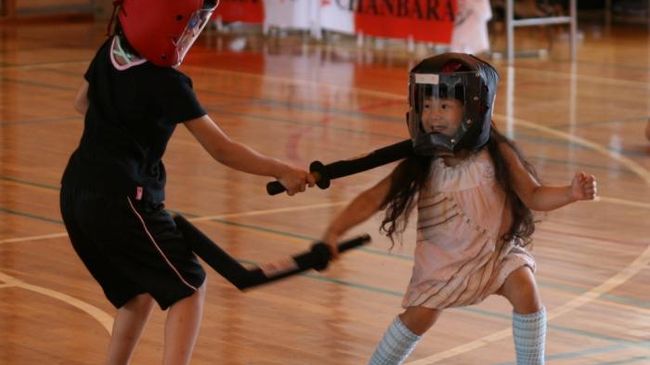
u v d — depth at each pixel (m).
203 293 7.86
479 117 7.54
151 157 7.71
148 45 7.42
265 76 26.55
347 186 16.00
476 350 9.69
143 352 9.55
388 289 11.42
